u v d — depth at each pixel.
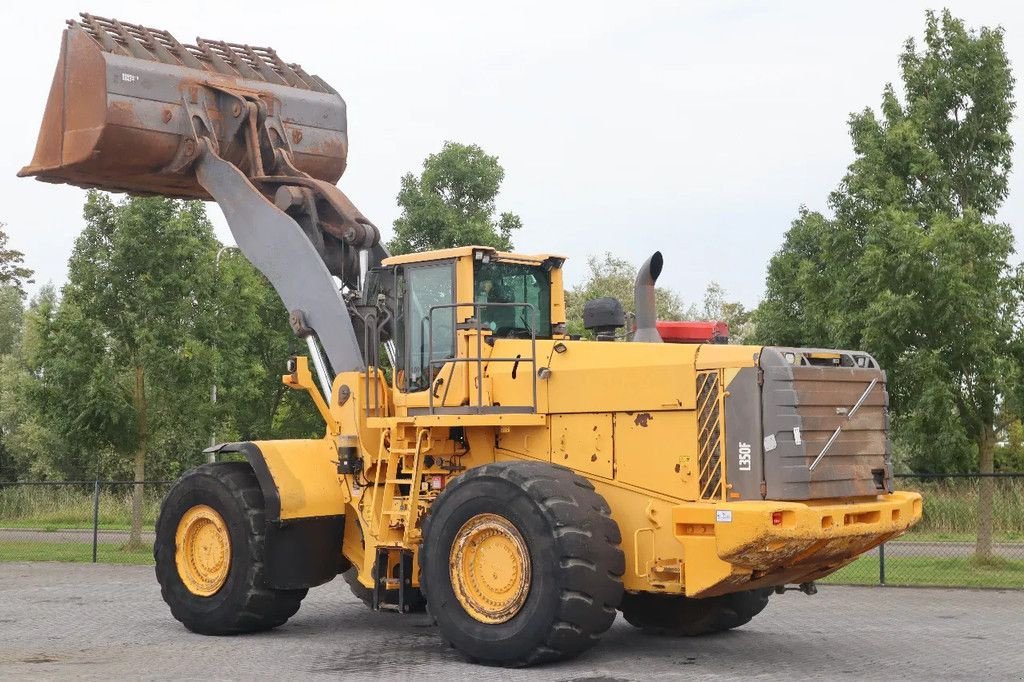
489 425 11.02
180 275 22.53
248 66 14.02
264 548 11.87
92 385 21.78
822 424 9.95
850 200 19.73
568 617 9.59
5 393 48.47
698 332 11.62
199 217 23.08
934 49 19.41
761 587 10.62
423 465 11.50
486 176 24.33
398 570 11.79
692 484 10.02
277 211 12.81
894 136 18.83
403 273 11.94
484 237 23.36
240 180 12.98
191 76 13.28
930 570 18.03
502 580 10.07
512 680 9.29
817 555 9.98
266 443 12.24
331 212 13.12
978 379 18.03
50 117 13.06
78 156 12.79
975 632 12.04
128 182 13.62
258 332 27.31
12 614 13.73
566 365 10.83
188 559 12.38
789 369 9.77
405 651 10.98
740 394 9.85
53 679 9.38
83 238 22.64
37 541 26.39
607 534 9.86
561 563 9.62
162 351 22.09
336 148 14.26
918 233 17.59
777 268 31.62
